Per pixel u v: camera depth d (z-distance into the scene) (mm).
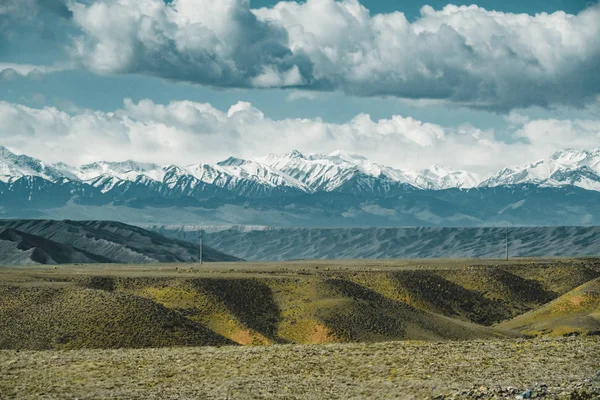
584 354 57969
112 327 103688
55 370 61719
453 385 48500
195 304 148750
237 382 55375
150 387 55281
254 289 160250
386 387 50688
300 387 52812
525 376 50688
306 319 144750
